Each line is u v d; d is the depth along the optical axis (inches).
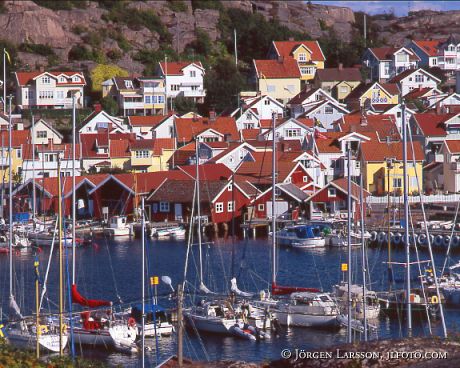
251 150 7613.2
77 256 5743.1
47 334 3614.7
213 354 3614.7
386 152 7401.6
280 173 7155.5
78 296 3814.0
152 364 3506.4
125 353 3639.3
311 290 4133.9
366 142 7495.1
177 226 6560.0
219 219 6628.9
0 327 3452.3
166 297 4116.6
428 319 3786.9
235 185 6688.0
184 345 3722.9
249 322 3922.2
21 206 6855.3
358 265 5251.0
